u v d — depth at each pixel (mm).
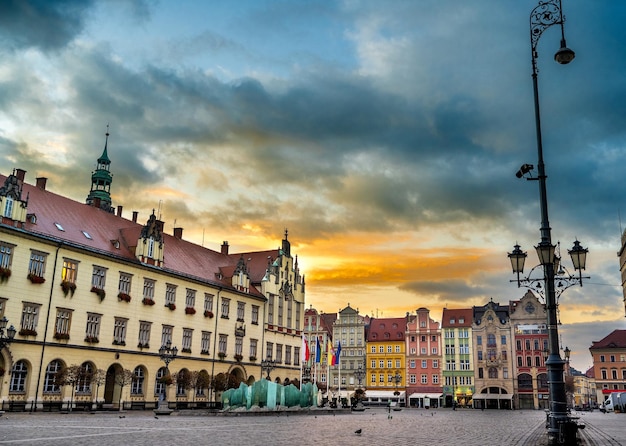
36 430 29344
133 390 68812
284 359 99562
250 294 91438
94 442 23078
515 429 40781
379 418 58719
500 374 137125
